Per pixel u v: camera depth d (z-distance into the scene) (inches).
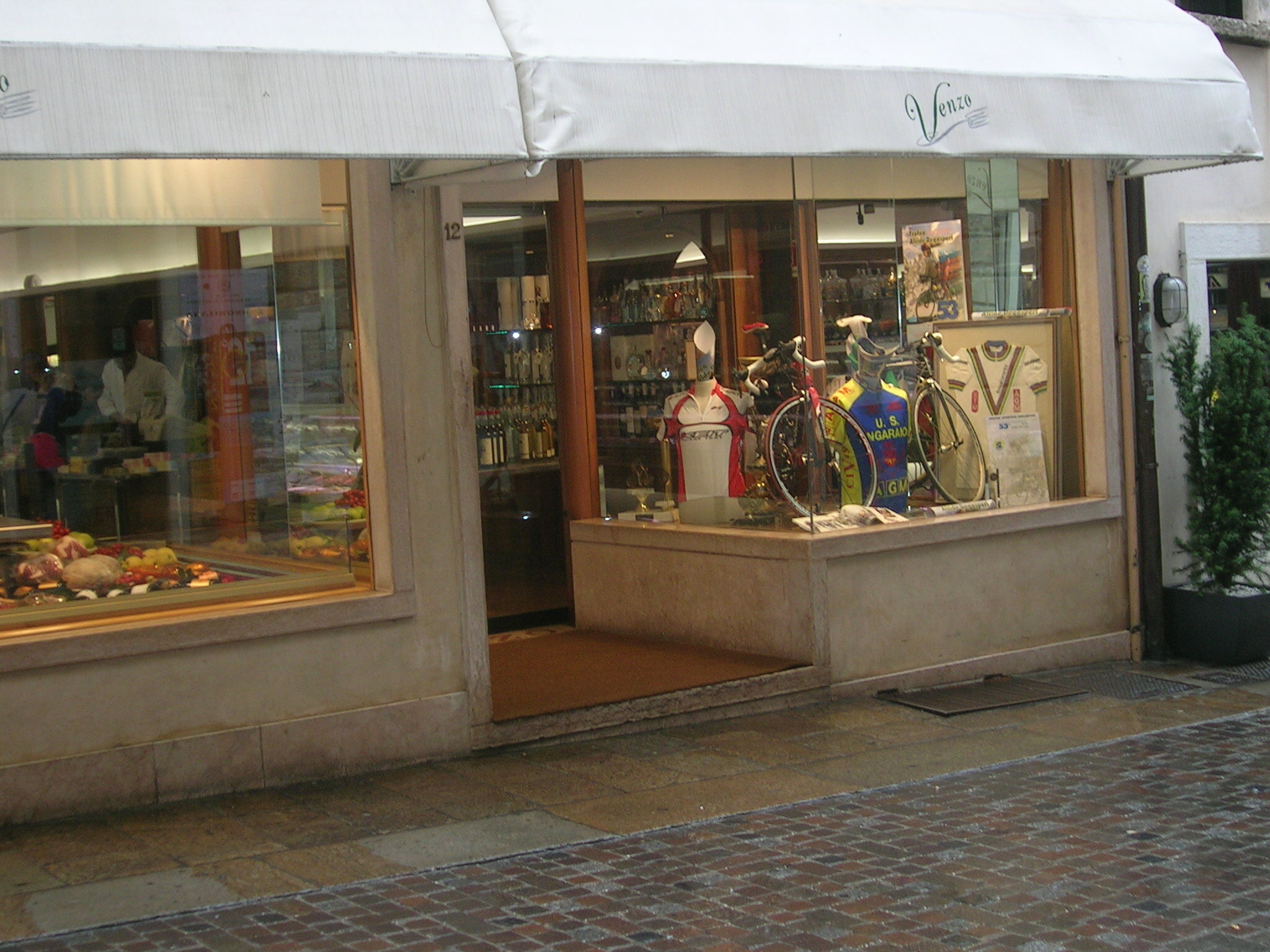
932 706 305.4
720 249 340.2
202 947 178.2
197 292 254.5
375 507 263.9
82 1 195.0
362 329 261.0
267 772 249.6
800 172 326.0
